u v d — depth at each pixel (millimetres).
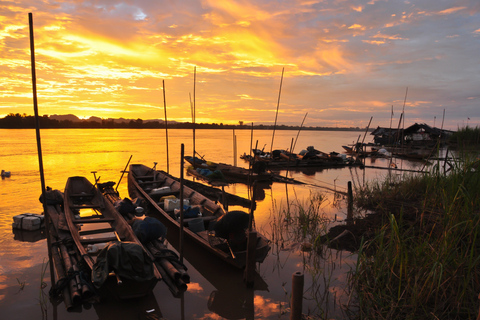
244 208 12609
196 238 7816
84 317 5305
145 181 15656
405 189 12242
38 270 6887
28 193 14398
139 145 48625
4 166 23531
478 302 4758
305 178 20750
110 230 9156
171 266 6660
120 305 5703
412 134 44844
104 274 5418
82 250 6703
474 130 32250
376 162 30344
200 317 5375
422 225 7508
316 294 5914
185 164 26578
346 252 7746
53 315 5328
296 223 10109
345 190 16031
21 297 5832
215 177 17766
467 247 5473
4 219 10500
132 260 5543
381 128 51625
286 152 31609
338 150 48188
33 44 5227
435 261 5102
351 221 9891
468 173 7227
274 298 5977
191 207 9859
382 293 5137
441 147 35219
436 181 8484
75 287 5746
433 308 4875
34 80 5324
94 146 45031
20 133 87188
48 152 35000
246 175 19266
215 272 7133
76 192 12992
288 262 7406
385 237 7457
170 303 5812
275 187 17359
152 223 8008
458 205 6109
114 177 19594
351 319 5137
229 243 7152
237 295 6094
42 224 9742
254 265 6355
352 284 6004
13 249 7996
